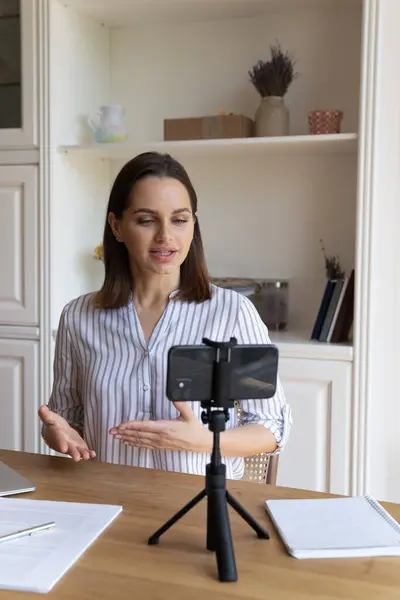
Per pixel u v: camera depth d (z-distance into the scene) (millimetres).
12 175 2291
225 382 819
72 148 2264
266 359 833
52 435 1178
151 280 1396
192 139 2223
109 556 801
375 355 1991
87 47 2436
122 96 2596
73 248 2410
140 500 982
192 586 730
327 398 2031
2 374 2338
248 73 2346
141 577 750
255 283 2309
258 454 1307
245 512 866
